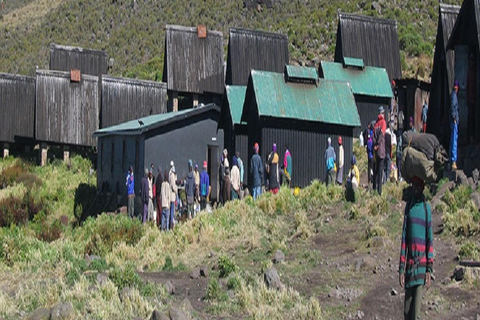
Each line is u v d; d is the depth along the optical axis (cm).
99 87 7844
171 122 5188
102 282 2423
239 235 3281
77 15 15450
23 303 2270
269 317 2202
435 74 4484
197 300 2388
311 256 2861
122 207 5041
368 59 6800
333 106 4978
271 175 4078
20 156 7519
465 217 2948
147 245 3419
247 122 5078
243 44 7044
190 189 4203
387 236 2984
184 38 7844
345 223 3281
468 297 2298
